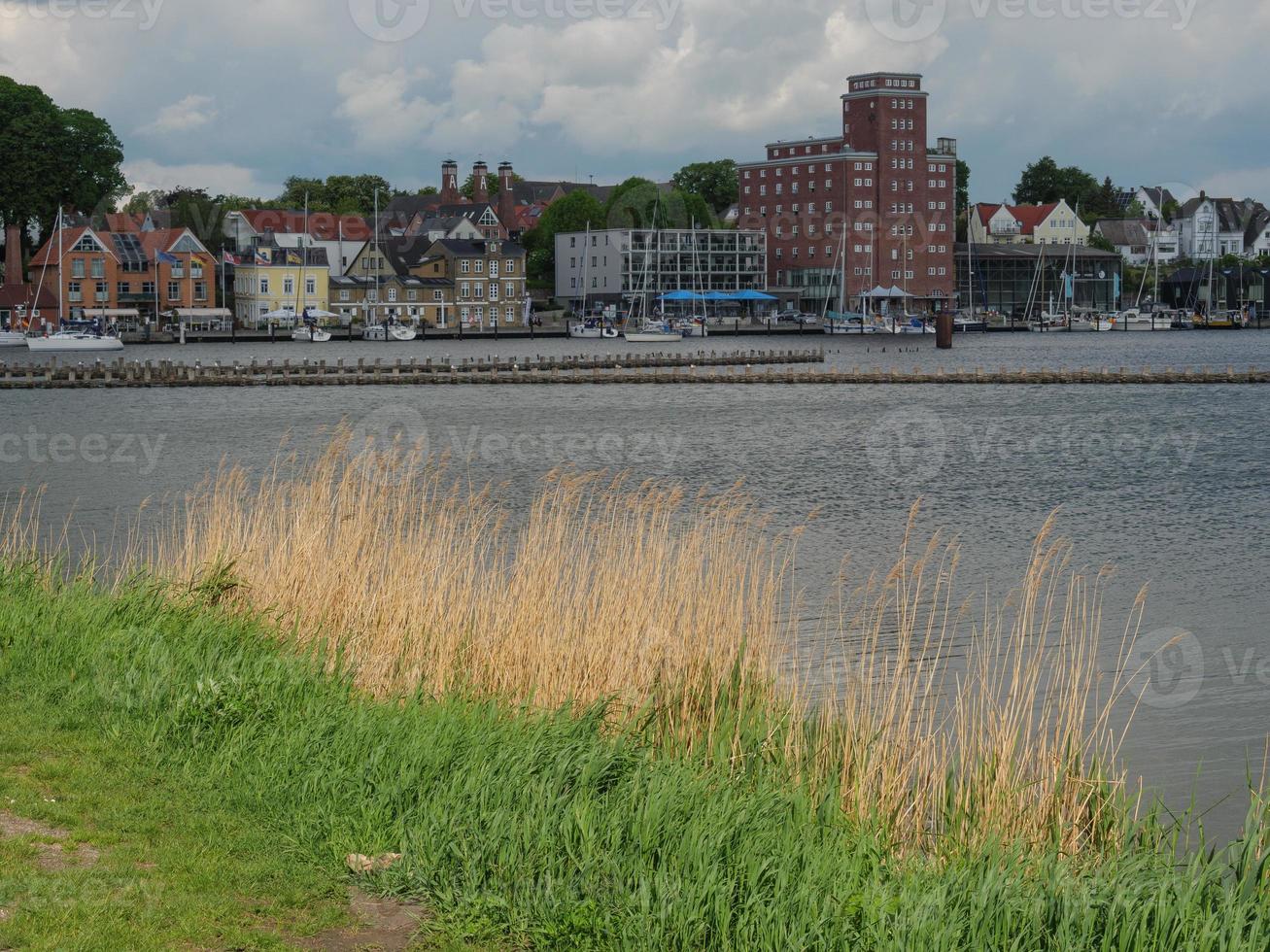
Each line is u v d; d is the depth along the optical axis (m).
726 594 19.56
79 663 15.43
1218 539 38.81
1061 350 160.12
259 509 24.95
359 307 178.62
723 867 11.07
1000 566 34.00
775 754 14.89
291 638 18.11
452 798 11.91
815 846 11.96
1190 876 11.59
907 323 191.50
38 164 151.62
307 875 10.74
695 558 20.70
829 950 10.03
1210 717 20.44
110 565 29.91
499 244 187.50
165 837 11.15
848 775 14.53
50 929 9.26
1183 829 15.74
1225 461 58.56
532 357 136.88
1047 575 32.81
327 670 16.62
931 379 106.62
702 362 123.69
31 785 11.93
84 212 158.12
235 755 12.92
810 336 184.00
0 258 160.88
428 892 10.65
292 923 10.02
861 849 11.81
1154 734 19.62
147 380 96.69
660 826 11.63
